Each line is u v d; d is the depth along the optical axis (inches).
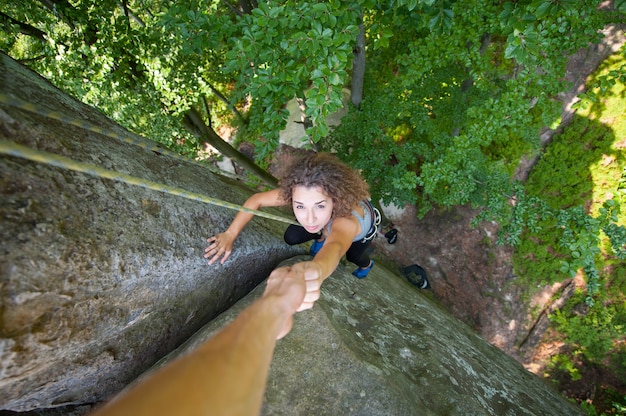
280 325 39.6
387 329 127.3
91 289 68.2
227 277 111.6
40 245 60.4
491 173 241.0
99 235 70.5
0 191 58.4
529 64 151.0
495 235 370.0
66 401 84.7
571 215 194.7
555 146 356.2
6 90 70.6
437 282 378.6
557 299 365.4
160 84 230.8
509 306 373.4
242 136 453.7
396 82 267.0
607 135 342.3
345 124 283.9
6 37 245.4
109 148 87.0
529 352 372.5
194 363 26.1
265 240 126.9
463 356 138.1
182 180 106.0
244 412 25.6
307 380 96.2
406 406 97.4
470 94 276.7
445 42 206.1
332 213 86.6
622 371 348.8
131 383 85.1
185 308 100.6
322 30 128.3
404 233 382.9
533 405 131.5
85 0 214.1
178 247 88.0
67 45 212.7
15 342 58.6
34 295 59.2
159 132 257.6
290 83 144.4
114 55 217.9
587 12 157.6
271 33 131.3
